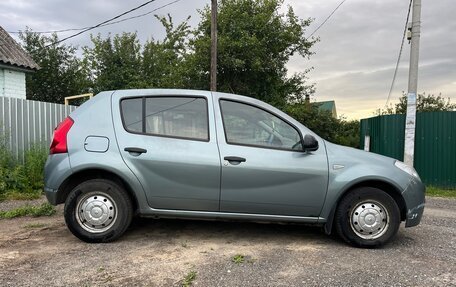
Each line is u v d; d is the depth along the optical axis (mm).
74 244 4926
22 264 4238
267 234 5508
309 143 4887
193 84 17047
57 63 22469
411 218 5035
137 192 4879
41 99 22328
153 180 4887
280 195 4914
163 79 21281
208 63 16141
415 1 11289
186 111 5098
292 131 5078
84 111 5137
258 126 5074
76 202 4891
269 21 17078
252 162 4887
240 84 16859
